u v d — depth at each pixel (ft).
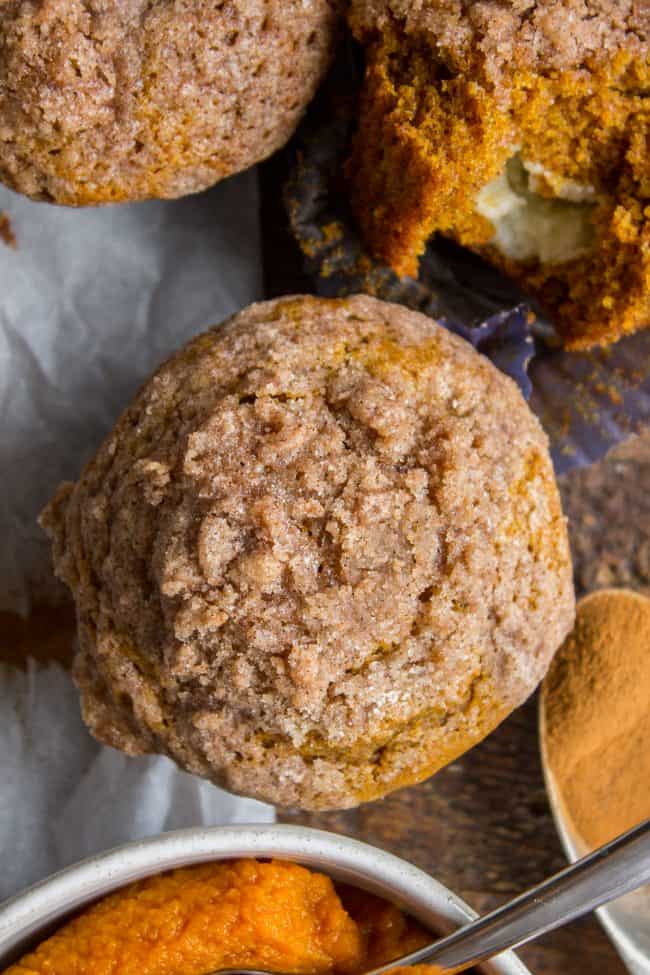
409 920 1.02
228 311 1.16
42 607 1.14
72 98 1.01
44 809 1.12
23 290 1.15
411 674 0.96
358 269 1.10
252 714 0.97
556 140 1.05
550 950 1.13
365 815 1.15
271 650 0.95
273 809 1.12
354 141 1.08
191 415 0.98
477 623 0.97
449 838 1.15
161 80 1.01
